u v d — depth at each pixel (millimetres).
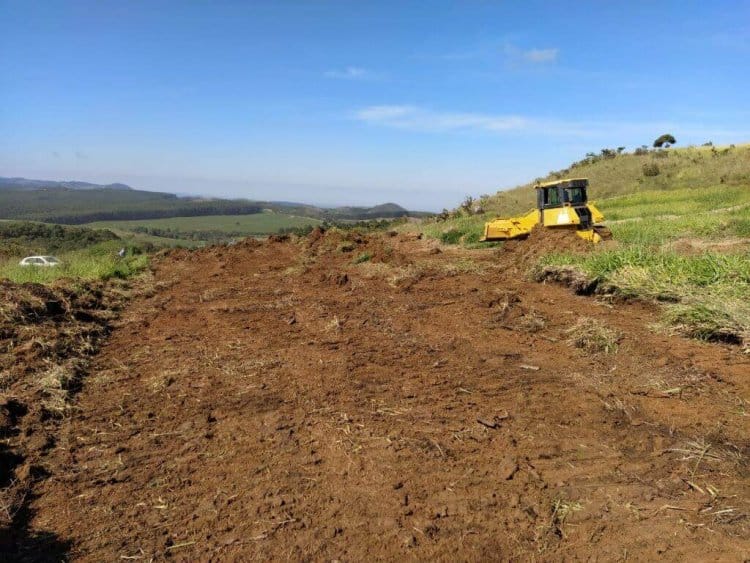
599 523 2998
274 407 4629
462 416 4352
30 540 2971
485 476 3494
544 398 4652
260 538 2949
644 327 6367
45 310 7168
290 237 20234
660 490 3283
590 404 4496
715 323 5770
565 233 11836
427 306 8086
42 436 4129
